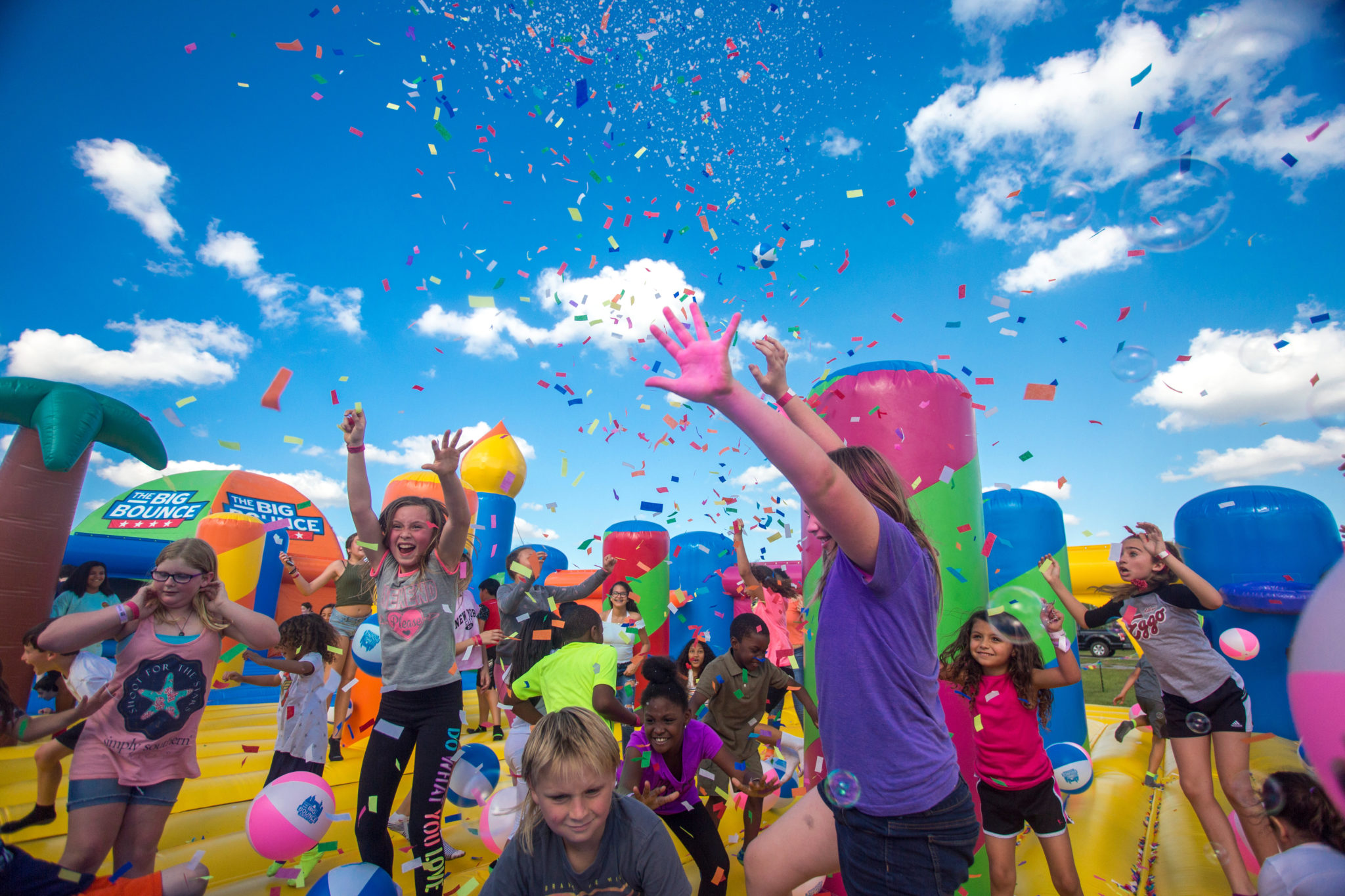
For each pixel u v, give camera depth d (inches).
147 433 227.0
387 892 90.1
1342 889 66.4
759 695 135.8
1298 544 197.3
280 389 109.6
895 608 57.1
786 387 83.0
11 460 203.6
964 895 90.6
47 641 83.0
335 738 195.5
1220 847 107.9
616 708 112.5
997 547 206.2
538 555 194.9
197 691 90.5
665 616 300.5
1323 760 44.3
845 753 58.4
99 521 365.1
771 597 243.6
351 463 107.6
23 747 183.2
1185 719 115.9
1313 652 45.3
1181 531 218.7
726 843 138.4
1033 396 110.8
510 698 146.6
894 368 111.5
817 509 53.0
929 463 106.9
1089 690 386.0
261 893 110.0
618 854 69.8
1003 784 99.9
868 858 57.2
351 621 205.3
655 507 170.1
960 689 102.9
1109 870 124.4
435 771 98.6
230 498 378.0
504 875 69.3
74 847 81.0
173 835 133.6
